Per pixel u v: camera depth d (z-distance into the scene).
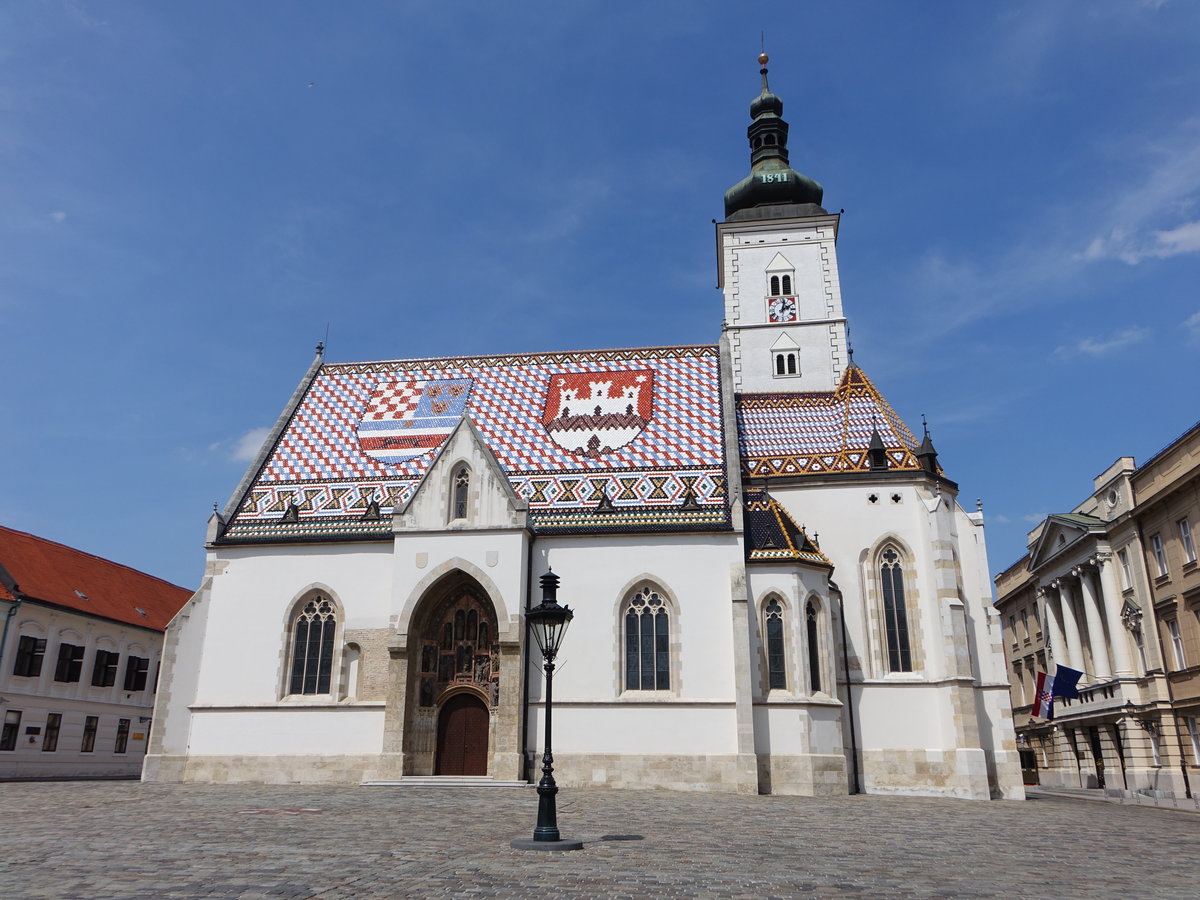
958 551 51.16
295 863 18.72
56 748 63.22
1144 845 26.30
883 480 51.53
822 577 47.75
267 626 49.12
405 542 47.97
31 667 61.72
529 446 54.16
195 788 43.34
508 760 44.06
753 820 30.06
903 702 48.09
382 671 47.75
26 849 20.80
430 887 16.11
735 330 71.69
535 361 59.97
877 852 22.33
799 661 45.34
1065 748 73.06
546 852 20.92
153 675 73.62
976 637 49.66
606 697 45.75
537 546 48.59
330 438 56.22
